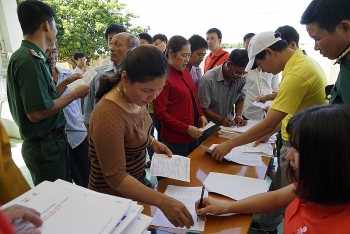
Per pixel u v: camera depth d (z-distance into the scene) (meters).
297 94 1.40
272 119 1.45
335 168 0.62
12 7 3.81
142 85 0.95
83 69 3.77
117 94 1.05
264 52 1.53
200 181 1.32
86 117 2.25
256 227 2.06
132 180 0.99
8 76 1.61
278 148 1.90
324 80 1.50
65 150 1.86
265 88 3.09
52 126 1.72
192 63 2.60
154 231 0.97
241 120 2.23
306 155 0.65
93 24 4.78
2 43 3.91
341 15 0.98
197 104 2.20
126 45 2.10
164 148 1.48
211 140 1.91
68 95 1.71
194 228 0.97
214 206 1.04
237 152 1.66
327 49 1.07
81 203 0.67
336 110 0.64
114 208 0.66
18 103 1.59
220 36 3.73
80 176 2.36
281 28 2.33
